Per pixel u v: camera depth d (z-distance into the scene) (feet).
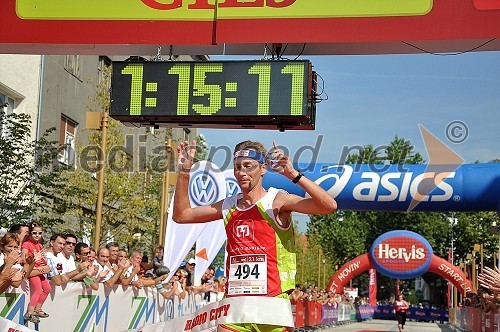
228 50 29.99
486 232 167.12
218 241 46.47
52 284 26.58
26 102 57.77
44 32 29.25
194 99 28.09
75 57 69.21
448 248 174.60
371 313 151.02
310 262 150.92
